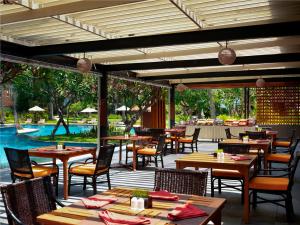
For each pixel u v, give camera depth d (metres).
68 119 17.41
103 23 5.86
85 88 15.30
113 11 5.18
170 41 6.46
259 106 16.12
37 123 16.14
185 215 2.12
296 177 6.98
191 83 16.12
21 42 7.19
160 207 2.35
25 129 14.91
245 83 15.52
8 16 5.15
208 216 2.17
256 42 7.39
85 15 5.39
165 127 16.78
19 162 4.90
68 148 5.75
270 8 5.14
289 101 15.70
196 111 23.78
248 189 4.13
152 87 16.41
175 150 10.99
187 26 6.01
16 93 13.95
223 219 4.24
